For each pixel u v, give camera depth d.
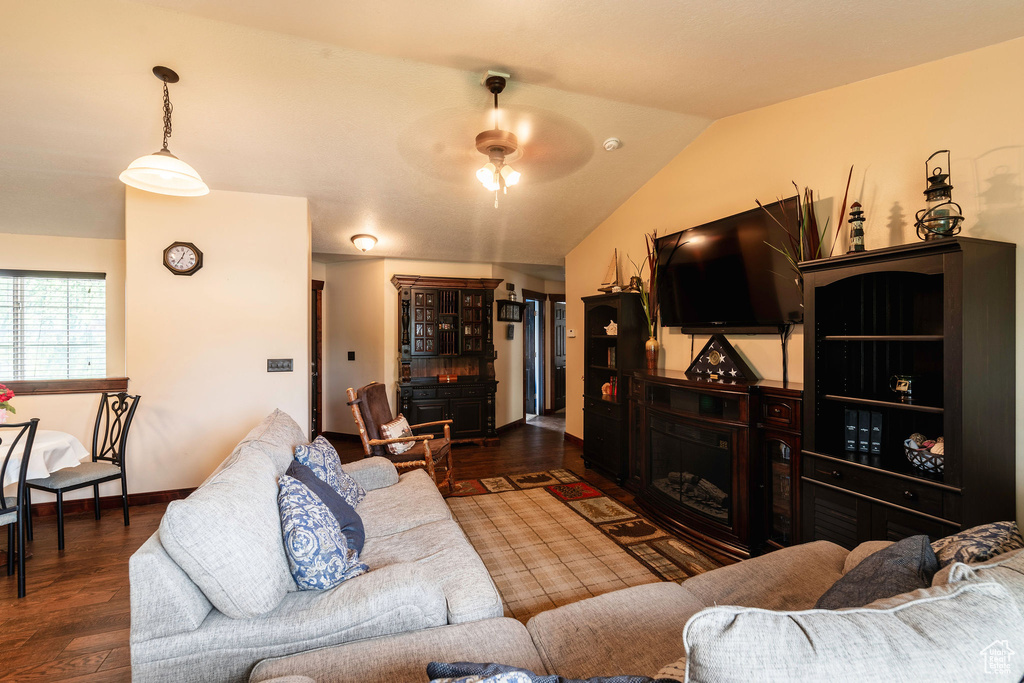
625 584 2.50
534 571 2.63
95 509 3.39
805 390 2.39
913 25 1.87
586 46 2.20
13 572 2.63
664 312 3.81
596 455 4.52
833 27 1.91
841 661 0.61
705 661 0.63
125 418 3.45
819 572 1.63
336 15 2.00
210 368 3.82
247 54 2.50
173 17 2.23
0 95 2.68
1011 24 1.82
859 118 2.51
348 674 1.15
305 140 3.29
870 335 2.23
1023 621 0.71
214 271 3.83
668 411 3.22
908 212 2.28
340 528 1.88
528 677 0.75
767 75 2.45
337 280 6.36
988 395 1.84
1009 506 1.91
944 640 0.65
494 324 6.36
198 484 3.81
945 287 1.81
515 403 6.92
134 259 3.65
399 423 3.96
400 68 2.65
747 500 2.71
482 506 3.65
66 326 4.52
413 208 4.36
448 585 1.67
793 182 2.87
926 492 1.88
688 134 3.56
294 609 1.40
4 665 1.89
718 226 3.25
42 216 4.04
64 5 2.14
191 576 1.29
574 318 5.65
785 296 2.81
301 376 4.02
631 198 4.40
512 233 5.04
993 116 1.99
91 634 2.10
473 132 3.30
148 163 2.27
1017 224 1.92
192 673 1.26
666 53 2.22
